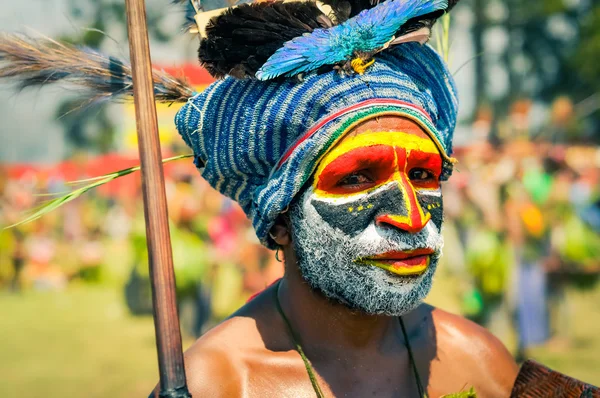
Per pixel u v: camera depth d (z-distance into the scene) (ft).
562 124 31.24
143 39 6.86
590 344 26.91
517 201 25.32
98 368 25.63
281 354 7.86
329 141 7.22
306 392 7.72
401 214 7.16
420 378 8.19
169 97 8.54
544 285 25.55
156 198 6.73
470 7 66.23
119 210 59.26
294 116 7.36
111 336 31.35
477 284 25.55
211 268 28.99
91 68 8.37
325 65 7.38
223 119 7.74
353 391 7.86
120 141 46.11
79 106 8.58
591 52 80.33
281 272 31.78
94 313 37.65
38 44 8.32
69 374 24.85
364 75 7.34
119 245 51.24
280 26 7.48
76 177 68.90
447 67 8.53
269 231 7.95
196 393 7.49
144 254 34.45
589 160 38.04
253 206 7.95
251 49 7.50
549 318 27.02
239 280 31.96
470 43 66.80
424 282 7.41
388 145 7.20
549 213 25.77
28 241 51.83
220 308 30.76
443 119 8.14
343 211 7.30
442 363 8.34
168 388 6.60
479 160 26.86
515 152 26.23
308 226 7.48
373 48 7.31
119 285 48.78
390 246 7.19
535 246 25.41
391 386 8.00
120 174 7.98
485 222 25.61
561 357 25.07
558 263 27.22
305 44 7.29
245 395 7.58
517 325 25.54
